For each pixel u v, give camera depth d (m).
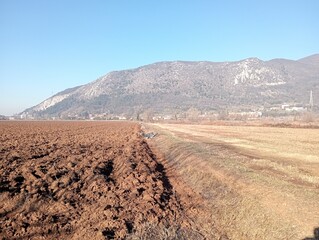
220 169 23.53
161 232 14.97
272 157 30.34
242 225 15.20
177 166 31.03
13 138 54.09
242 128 82.06
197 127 93.69
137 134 66.62
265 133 62.19
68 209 17.69
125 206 17.95
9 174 24.58
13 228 14.97
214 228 15.78
